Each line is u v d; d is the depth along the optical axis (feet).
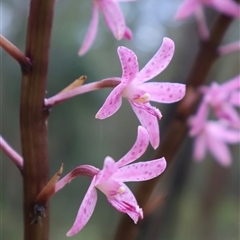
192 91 1.08
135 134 2.80
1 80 1.82
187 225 2.36
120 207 0.80
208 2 1.09
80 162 2.08
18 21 1.83
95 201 0.79
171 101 0.84
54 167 2.07
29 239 0.82
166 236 1.29
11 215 2.23
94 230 2.42
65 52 1.70
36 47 0.81
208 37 1.09
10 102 1.89
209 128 1.25
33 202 0.82
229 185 3.20
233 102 1.11
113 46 2.10
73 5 1.80
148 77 0.83
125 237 1.06
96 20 0.95
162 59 0.83
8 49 0.80
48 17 0.81
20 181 2.27
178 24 2.17
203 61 1.09
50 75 1.69
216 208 2.24
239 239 3.47
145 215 1.06
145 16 2.22
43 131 0.83
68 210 2.33
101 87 0.83
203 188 2.31
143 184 1.06
